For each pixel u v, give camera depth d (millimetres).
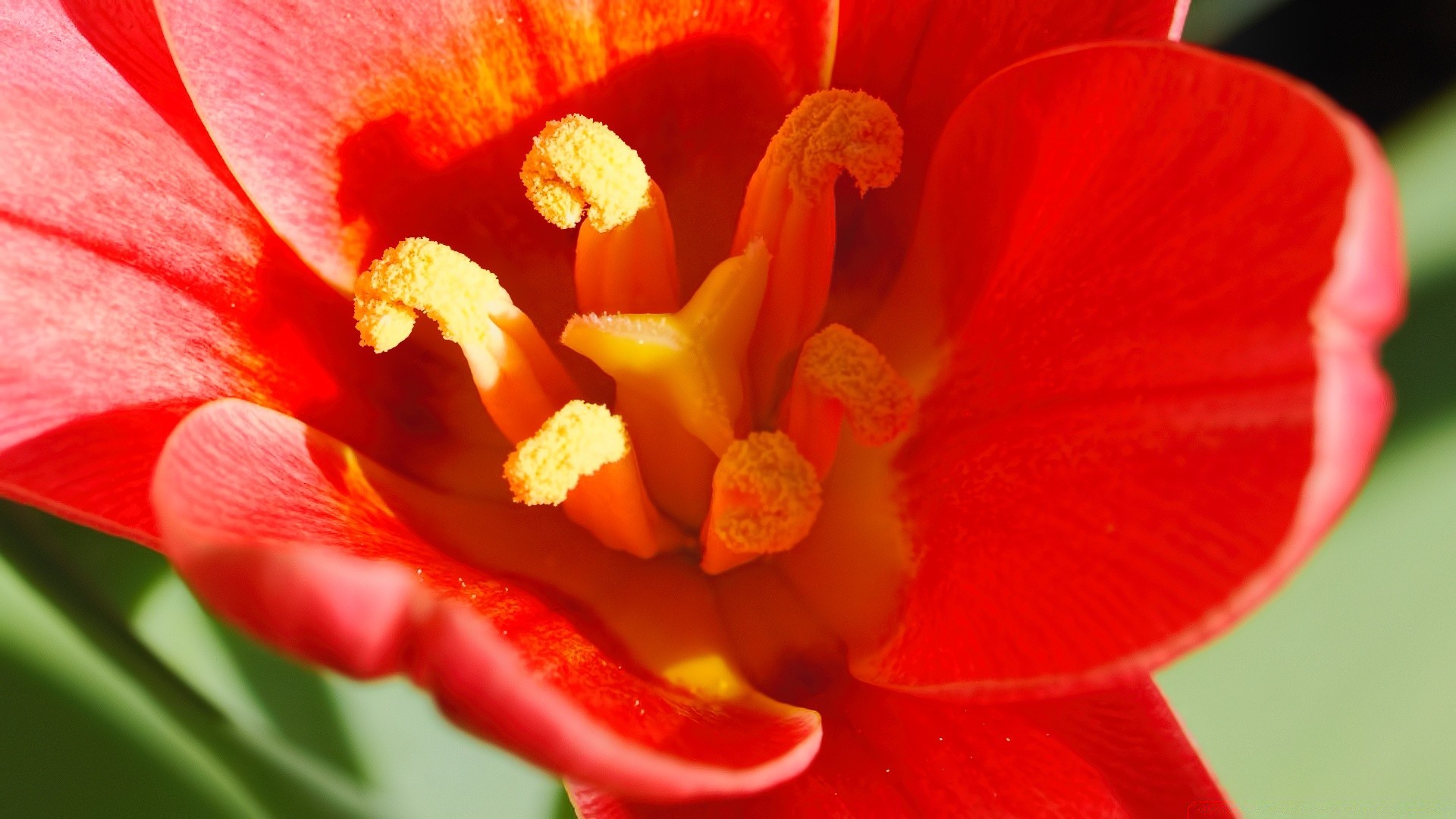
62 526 156
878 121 153
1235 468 132
